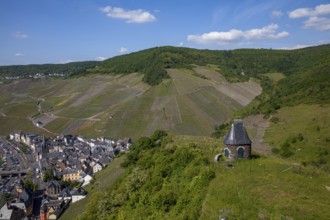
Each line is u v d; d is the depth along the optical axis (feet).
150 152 256.52
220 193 138.51
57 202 381.19
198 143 229.66
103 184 327.47
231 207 126.93
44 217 358.23
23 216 391.24
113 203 209.05
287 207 122.31
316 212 118.42
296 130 381.60
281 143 354.33
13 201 414.21
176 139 257.96
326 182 150.51
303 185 144.15
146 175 213.25
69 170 536.83
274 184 144.87
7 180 556.51
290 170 165.58
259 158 190.08
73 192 378.53
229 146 185.57
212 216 123.54
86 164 561.43
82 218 228.43
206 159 183.52
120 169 318.24
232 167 170.60
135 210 176.76
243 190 138.21
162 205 154.40
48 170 544.62
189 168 178.09
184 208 142.92
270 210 121.39
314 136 347.36
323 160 286.05
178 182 174.29
